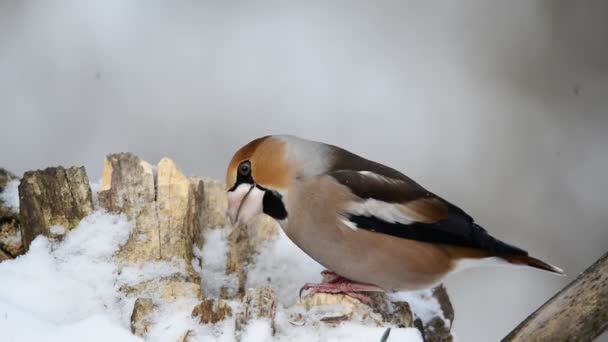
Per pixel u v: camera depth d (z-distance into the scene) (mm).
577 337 6379
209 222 7938
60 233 7078
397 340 6301
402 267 7758
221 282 7766
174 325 6234
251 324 6098
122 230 7074
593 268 6504
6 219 7645
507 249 7824
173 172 7289
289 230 7828
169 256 7090
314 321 6391
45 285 6598
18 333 5863
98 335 6020
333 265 7863
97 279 6805
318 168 7812
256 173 7723
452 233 7777
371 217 7633
